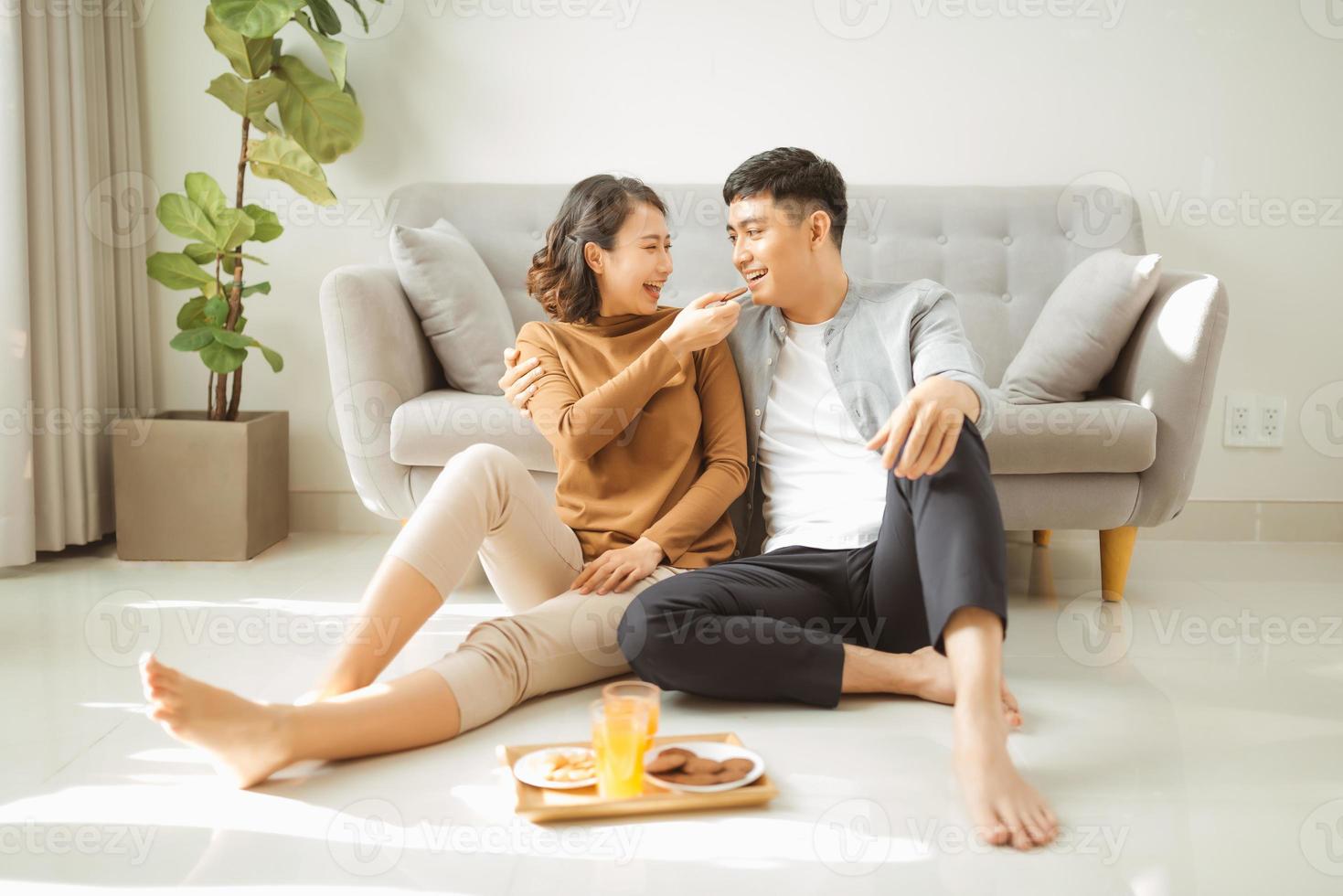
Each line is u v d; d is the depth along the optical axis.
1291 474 2.93
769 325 1.83
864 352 1.76
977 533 1.28
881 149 2.89
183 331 2.67
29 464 2.45
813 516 1.74
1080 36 2.85
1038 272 2.70
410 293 2.34
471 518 1.51
